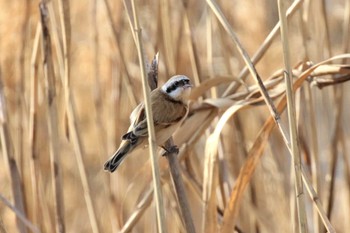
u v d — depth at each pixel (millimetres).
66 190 15281
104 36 13750
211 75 12945
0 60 12641
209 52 13016
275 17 15195
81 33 14203
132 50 13867
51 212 13484
